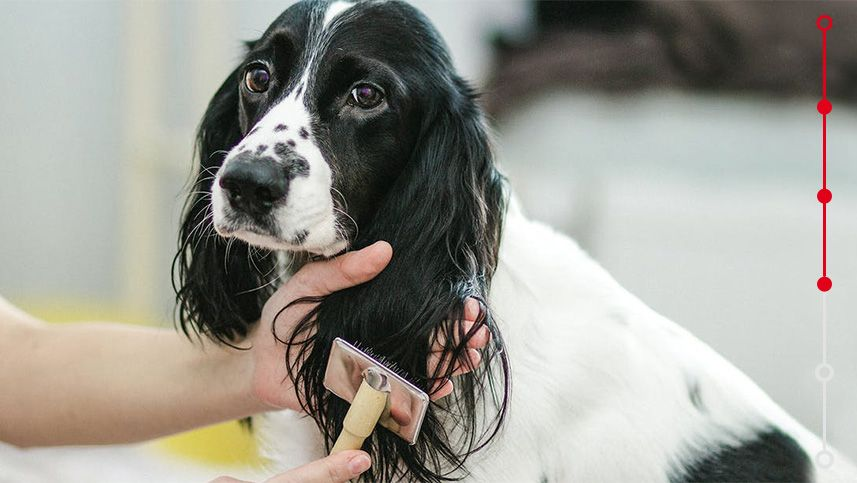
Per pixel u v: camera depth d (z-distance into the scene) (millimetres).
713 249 2953
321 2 1668
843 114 3154
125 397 1821
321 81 1599
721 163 3076
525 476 1661
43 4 4230
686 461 1713
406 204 1658
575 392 1700
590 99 3152
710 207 2969
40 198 4348
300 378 1646
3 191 4328
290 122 1571
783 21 3107
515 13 3373
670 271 2955
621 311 1801
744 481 1705
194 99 4039
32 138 4312
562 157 3125
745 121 3131
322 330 1620
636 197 3000
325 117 1598
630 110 3139
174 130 4070
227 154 1663
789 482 1728
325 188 1558
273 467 1874
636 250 2980
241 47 1892
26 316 2037
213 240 1787
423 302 1595
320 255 1654
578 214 3037
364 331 1605
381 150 1629
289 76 1627
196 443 2748
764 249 2949
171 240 4102
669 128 3129
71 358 1889
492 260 1664
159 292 4109
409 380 1584
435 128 1675
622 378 1730
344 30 1613
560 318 1752
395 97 1612
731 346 2928
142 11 3965
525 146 3158
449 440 1649
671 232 2961
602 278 1844
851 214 2955
